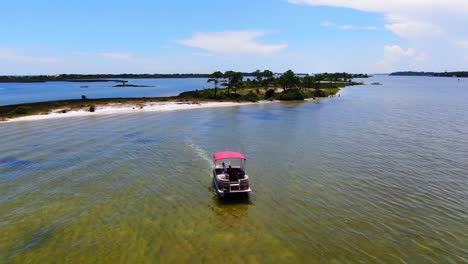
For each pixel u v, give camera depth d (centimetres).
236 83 10775
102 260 1592
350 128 5203
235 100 9962
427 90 16425
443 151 3659
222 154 2695
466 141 4178
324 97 12006
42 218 2033
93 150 3703
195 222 2003
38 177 2789
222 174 2569
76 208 2181
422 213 2097
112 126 5312
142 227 1927
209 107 8456
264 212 2148
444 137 4441
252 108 8294
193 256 1631
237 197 2386
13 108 6956
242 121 5997
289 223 1989
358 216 2067
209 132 4859
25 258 1608
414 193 2433
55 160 3297
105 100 8881
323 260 1595
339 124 5622
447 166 3089
